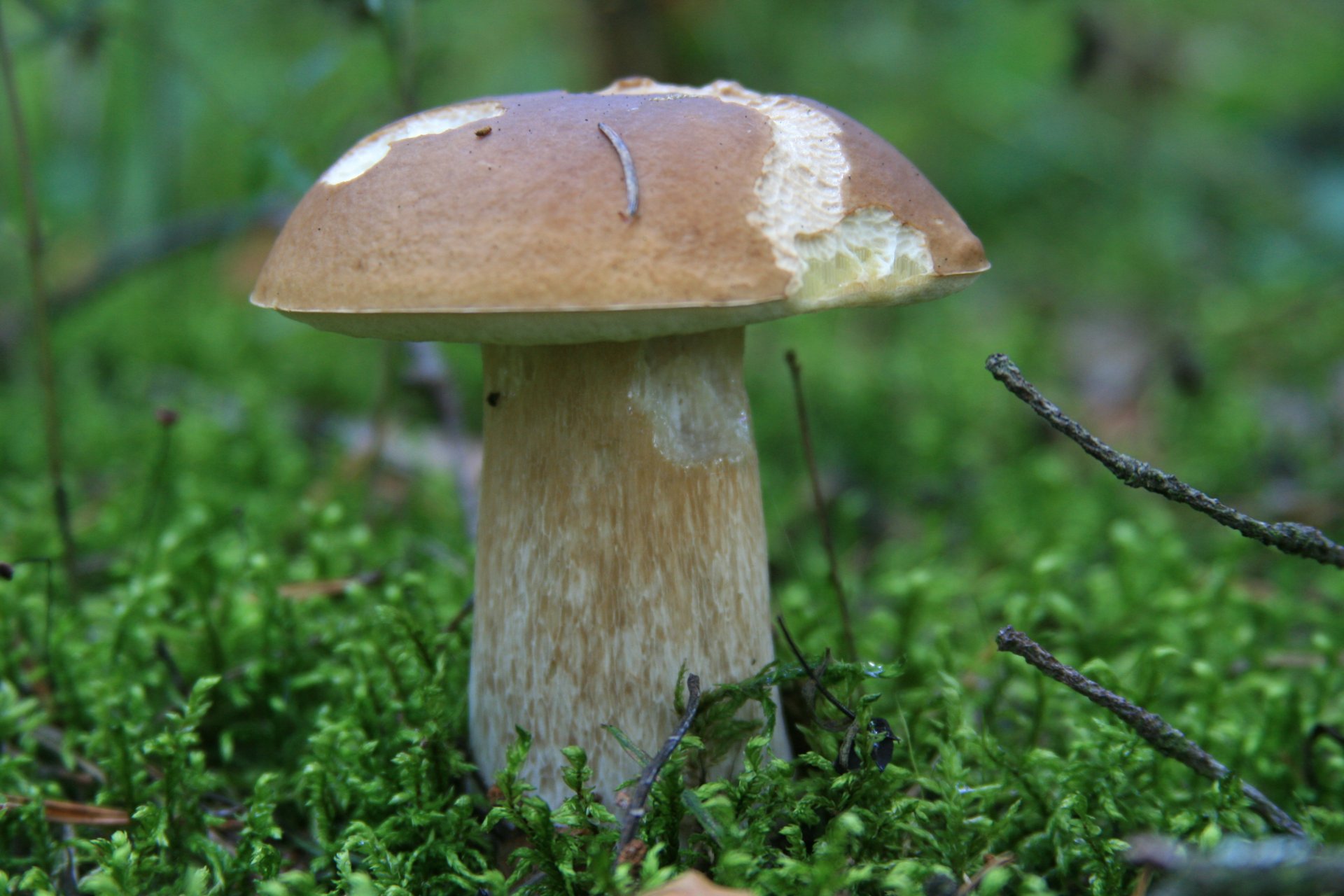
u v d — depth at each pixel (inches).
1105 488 23.4
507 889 14.9
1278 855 13.2
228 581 18.2
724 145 14.3
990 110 39.5
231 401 27.1
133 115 32.3
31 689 17.2
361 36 20.2
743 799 15.1
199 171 36.1
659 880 14.3
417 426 26.4
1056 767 15.9
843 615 17.1
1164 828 15.4
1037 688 16.7
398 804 15.7
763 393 27.8
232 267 35.9
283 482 22.5
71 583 18.3
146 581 17.7
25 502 21.2
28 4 19.5
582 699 15.1
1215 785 15.2
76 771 16.6
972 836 15.4
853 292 14.3
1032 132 40.5
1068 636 18.0
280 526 20.7
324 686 17.3
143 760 16.3
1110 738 15.8
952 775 15.5
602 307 13.8
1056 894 14.9
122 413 26.9
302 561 19.4
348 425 26.5
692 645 15.1
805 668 15.3
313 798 15.8
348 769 15.9
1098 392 29.4
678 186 14.1
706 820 14.7
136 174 32.9
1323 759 16.7
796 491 23.1
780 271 14.0
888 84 39.8
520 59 34.3
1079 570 20.8
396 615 16.5
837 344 32.4
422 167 14.3
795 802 15.3
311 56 21.2
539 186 14.0
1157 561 19.8
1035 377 29.5
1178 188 42.1
